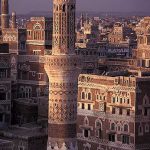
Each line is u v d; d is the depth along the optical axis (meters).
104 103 183.00
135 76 185.00
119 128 178.62
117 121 179.25
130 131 175.50
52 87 121.19
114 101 180.12
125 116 176.75
